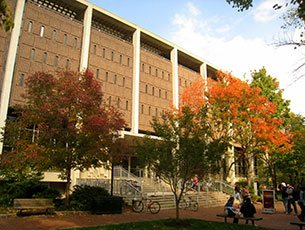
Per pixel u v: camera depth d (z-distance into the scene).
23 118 15.09
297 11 7.39
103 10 30.62
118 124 15.65
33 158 13.78
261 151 28.03
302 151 29.64
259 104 26.84
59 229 9.73
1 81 21.70
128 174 22.25
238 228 11.16
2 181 15.32
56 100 14.91
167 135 12.16
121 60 31.48
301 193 15.80
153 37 35.75
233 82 27.81
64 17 27.17
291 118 31.69
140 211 16.48
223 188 27.80
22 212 13.45
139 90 32.59
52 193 16.20
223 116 26.45
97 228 9.95
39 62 24.38
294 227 12.37
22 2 24.00
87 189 16.64
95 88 16.16
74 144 14.67
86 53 27.56
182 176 12.01
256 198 26.33
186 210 18.22
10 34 22.92
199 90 29.67
